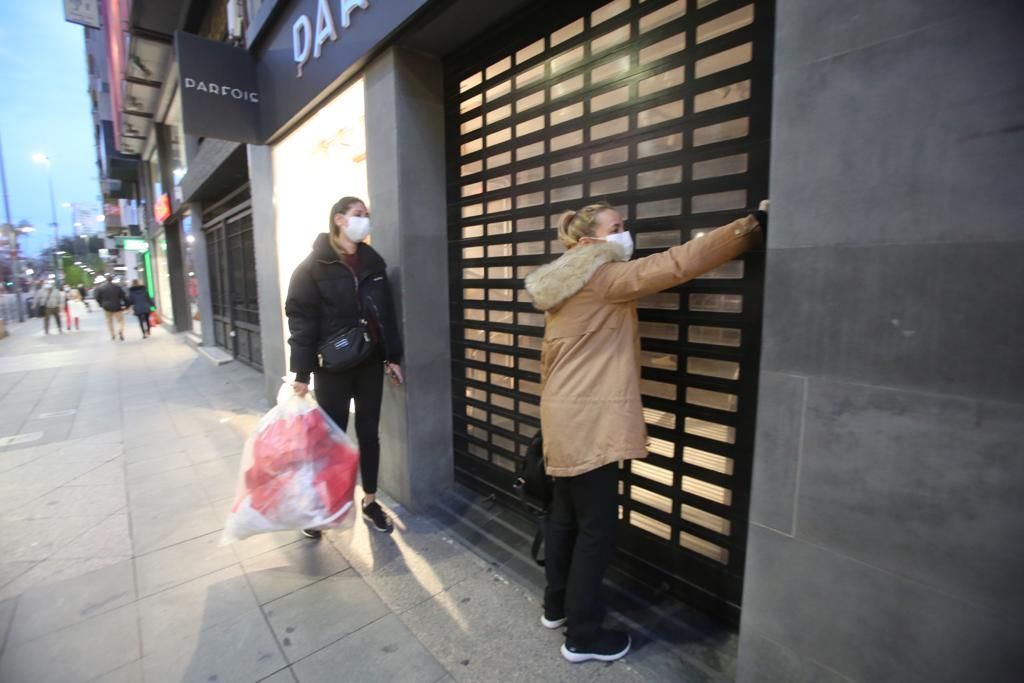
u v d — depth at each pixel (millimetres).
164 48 9656
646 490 2238
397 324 2998
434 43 2822
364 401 2820
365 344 2670
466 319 3111
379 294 2760
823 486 1324
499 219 2773
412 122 2922
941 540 1145
